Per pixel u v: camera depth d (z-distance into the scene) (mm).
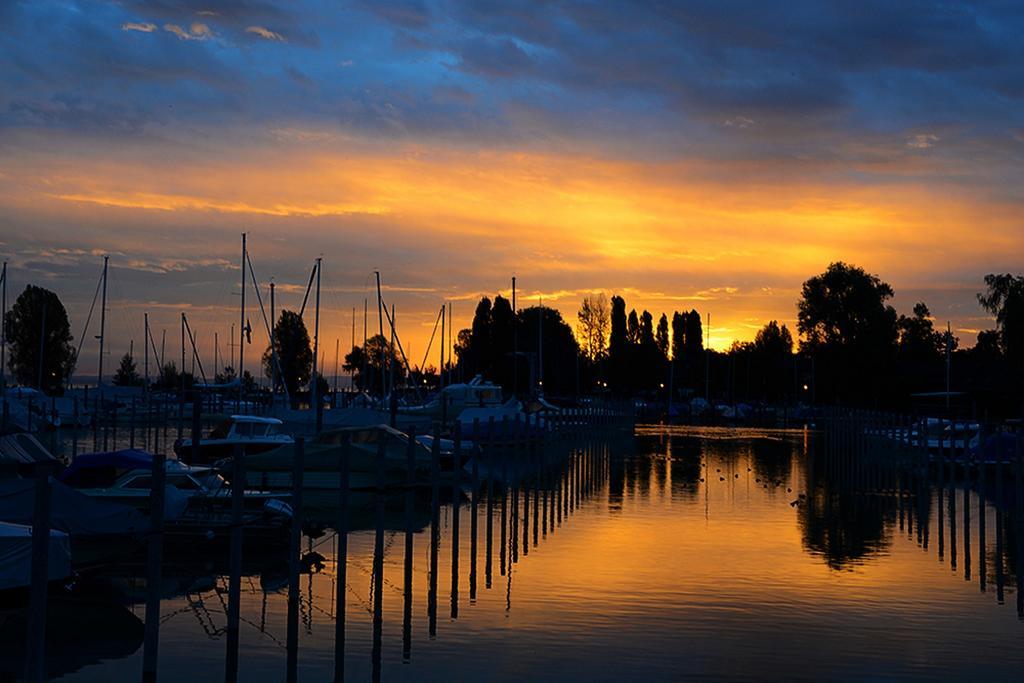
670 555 31672
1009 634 22812
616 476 58219
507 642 21719
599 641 21812
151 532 17531
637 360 167000
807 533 36969
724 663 20438
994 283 94375
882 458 65875
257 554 30031
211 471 38062
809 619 23859
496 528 37969
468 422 72562
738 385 177500
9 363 140625
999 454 32688
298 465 22109
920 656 21125
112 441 82688
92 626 22891
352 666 20125
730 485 53750
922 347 142250
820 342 132875
